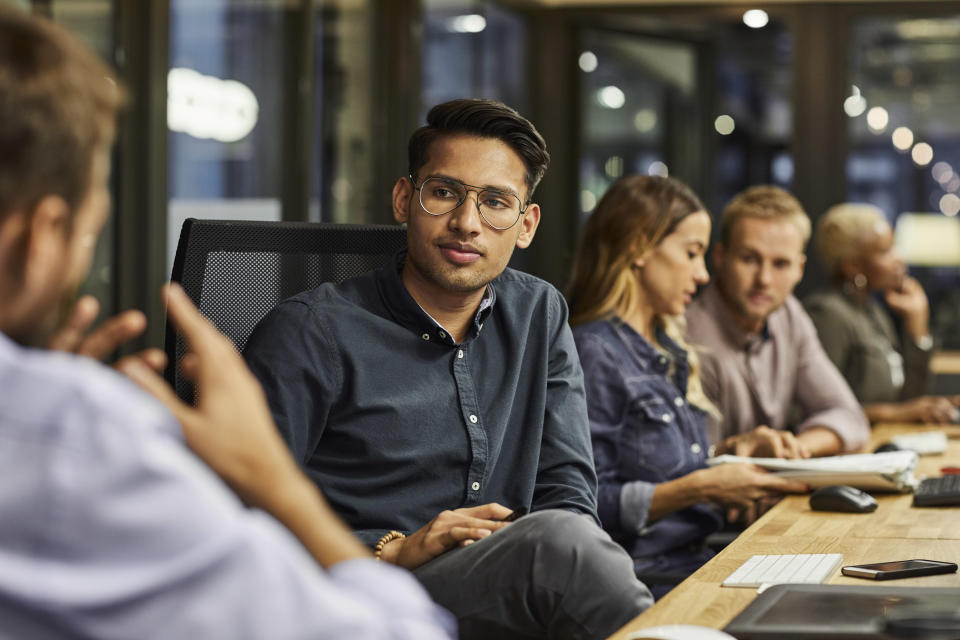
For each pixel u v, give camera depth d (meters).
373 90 5.05
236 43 4.11
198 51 3.91
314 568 0.66
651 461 2.18
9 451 0.55
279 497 0.74
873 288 3.54
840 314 3.43
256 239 1.64
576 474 1.72
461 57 5.59
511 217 1.62
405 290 1.62
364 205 4.99
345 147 4.82
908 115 5.88
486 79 5.77
